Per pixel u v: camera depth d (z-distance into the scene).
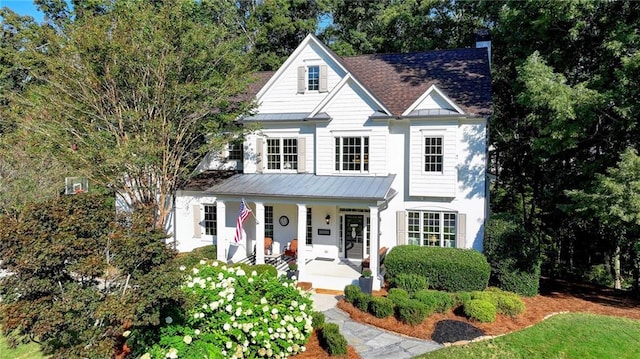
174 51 18.56
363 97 19.73
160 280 8.05
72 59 17.33
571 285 20.30
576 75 19.36
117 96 18.28
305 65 21.27
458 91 20.41
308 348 11.40
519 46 20.69
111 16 18.48
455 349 11.69
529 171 26.17
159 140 18.61
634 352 11.71
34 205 8.17
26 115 18.73
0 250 7.72
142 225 8.67
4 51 28.64
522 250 16.59
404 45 34.47
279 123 21.58
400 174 20.08
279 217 22.22
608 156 16.92
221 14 34.91
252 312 10.44
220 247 19.88
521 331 12.85
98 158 17.81
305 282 17.81
